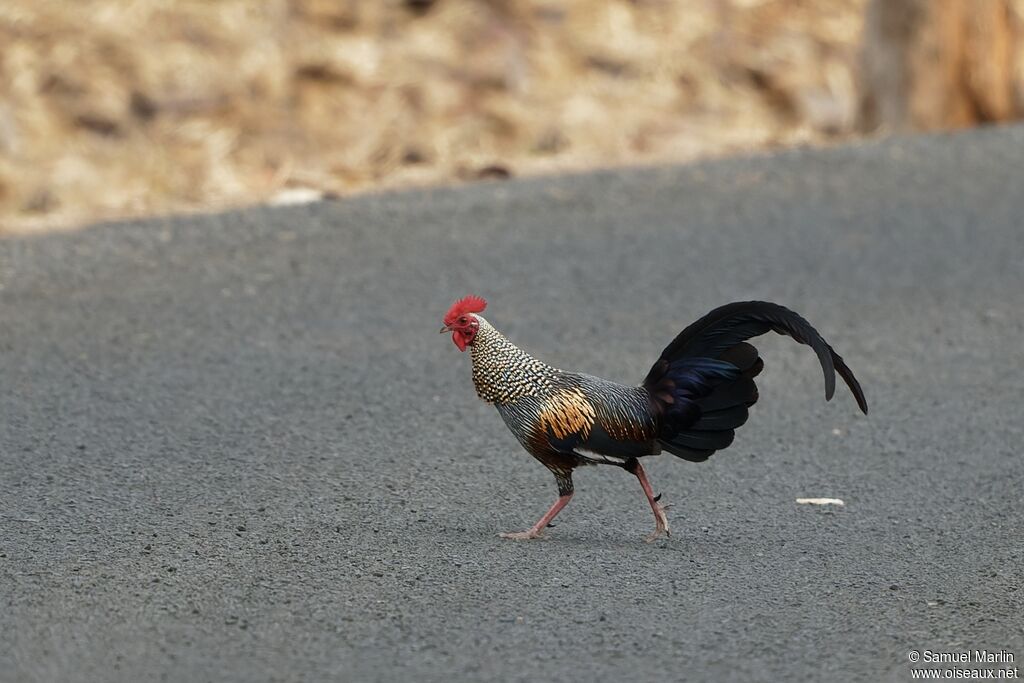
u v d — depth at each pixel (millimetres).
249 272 41062
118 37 56594
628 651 20469
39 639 20125
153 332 36125
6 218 47625
